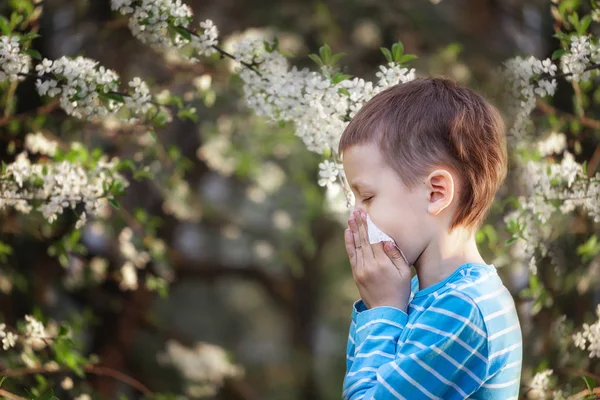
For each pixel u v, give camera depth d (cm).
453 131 197
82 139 375
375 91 247
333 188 247
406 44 615
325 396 902
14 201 277
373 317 193
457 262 198
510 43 546
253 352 1062
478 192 199
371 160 198
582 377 260
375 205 198
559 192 270
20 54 243
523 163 303
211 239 776
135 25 254
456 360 183
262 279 808
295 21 643
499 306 191
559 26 273
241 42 261
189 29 257
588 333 260
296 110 254
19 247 416
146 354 611
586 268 296
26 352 318
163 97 312
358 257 199
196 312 1030
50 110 339
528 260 306
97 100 254
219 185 748
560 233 306
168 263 460
